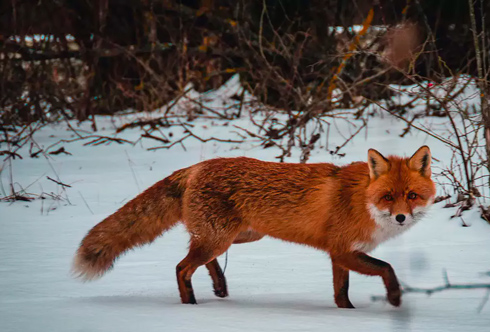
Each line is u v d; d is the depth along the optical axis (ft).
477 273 24.89
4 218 39.14
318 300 22.61
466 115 36.88
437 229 33.58
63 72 94.84
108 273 26.66
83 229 35.86
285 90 72.13
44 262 28.19
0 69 83.66
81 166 58.39
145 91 96.94
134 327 17.46
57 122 86.22
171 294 23.54
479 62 36.86
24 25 84.28
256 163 25.09
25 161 61.82
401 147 57.41
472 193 35.58
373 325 17.89
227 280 25.82
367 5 79.61
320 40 80.48
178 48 87.40
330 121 73.67
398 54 45.73
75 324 17.76
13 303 20.85
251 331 17.07
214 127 77.25
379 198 22.70
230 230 24.48
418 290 20.66
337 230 23.39
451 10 81.46
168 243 33.22
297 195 24.03
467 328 17.31
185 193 24.91
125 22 93.97
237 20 81.20
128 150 67.31
